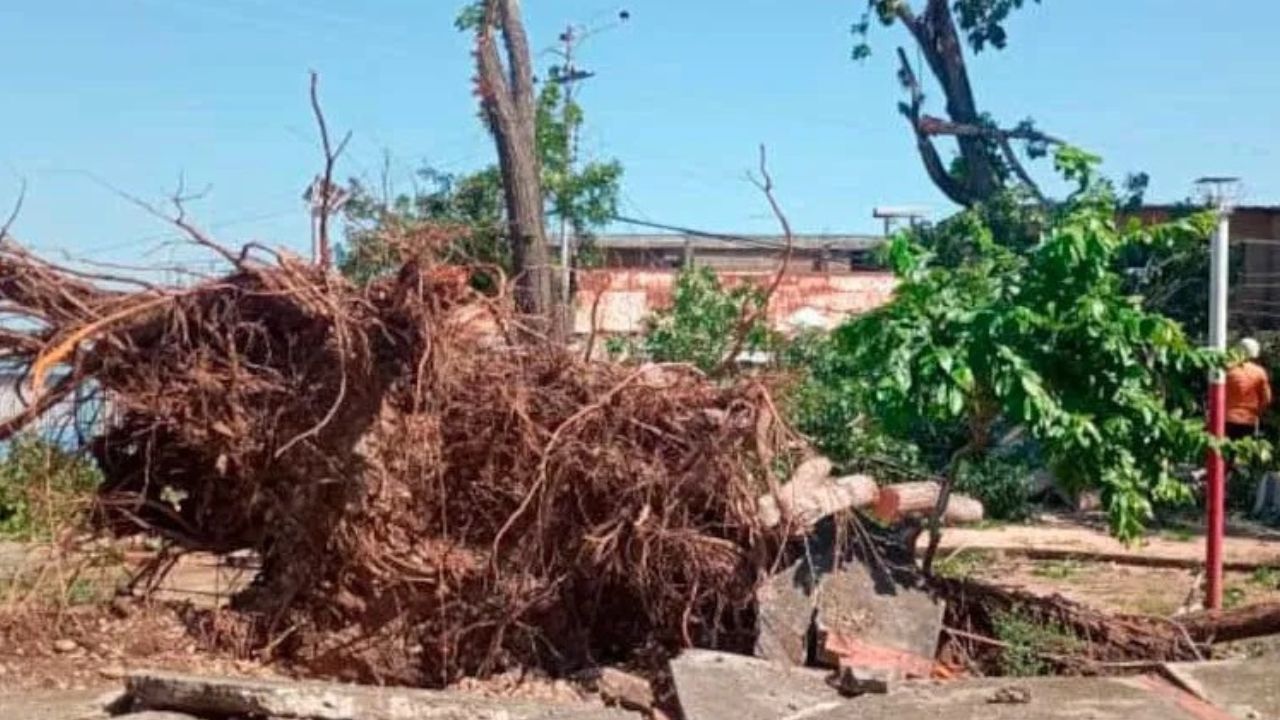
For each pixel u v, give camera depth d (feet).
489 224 47.65
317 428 25.05
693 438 26.48
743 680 23.65
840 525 26.40
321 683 23.89
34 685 24.48
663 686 24.72
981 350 26.21
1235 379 42.32
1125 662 26.43
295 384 26.78
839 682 24.08
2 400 27.22
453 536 26.94
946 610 27.14
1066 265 26.58
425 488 26.50
